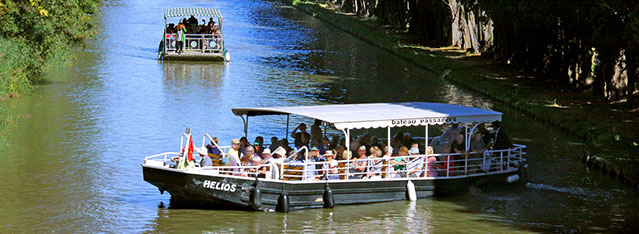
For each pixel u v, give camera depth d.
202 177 35.06
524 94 72.94
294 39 132.38
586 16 67.75
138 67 90.06
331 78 86.50
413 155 39.22
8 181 40.84
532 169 46.62
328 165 37.28
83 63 91.00
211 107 65.19
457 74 87.06
